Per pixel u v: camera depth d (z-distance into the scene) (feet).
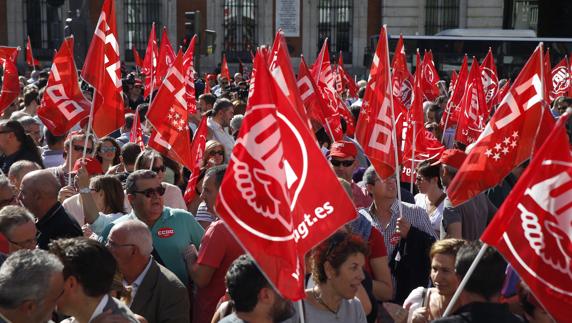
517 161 35.24
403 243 38.22
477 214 40.27
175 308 30.60
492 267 24.97
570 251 23.44
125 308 25.03
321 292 27.81
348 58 238.48
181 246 35.88
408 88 85.61
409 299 30.73
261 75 24.17
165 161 51.55
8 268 21.68
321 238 25.62
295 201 25.58
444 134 71.36
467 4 235.81
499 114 35.14
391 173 40.34
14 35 230.27
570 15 244.63
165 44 73.20
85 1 128.36
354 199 43.32
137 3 234.17
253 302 24.76
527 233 23.80
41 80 91.09
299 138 25.52
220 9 234.17
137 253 30.09
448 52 180.86
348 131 65.21
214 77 136.98
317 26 237.86
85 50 127.65
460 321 24.56
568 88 94.02
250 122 24.14
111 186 40.27
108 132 46.21
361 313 28.40
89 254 24.40
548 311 23.68
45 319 22.06
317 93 53.16
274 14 236.02
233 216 23.91
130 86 99.71
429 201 44.50
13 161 49.52
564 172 23.48
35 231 29.71
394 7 236.02
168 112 46.93
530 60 34.88
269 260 23.91
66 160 49.24
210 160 49.90
